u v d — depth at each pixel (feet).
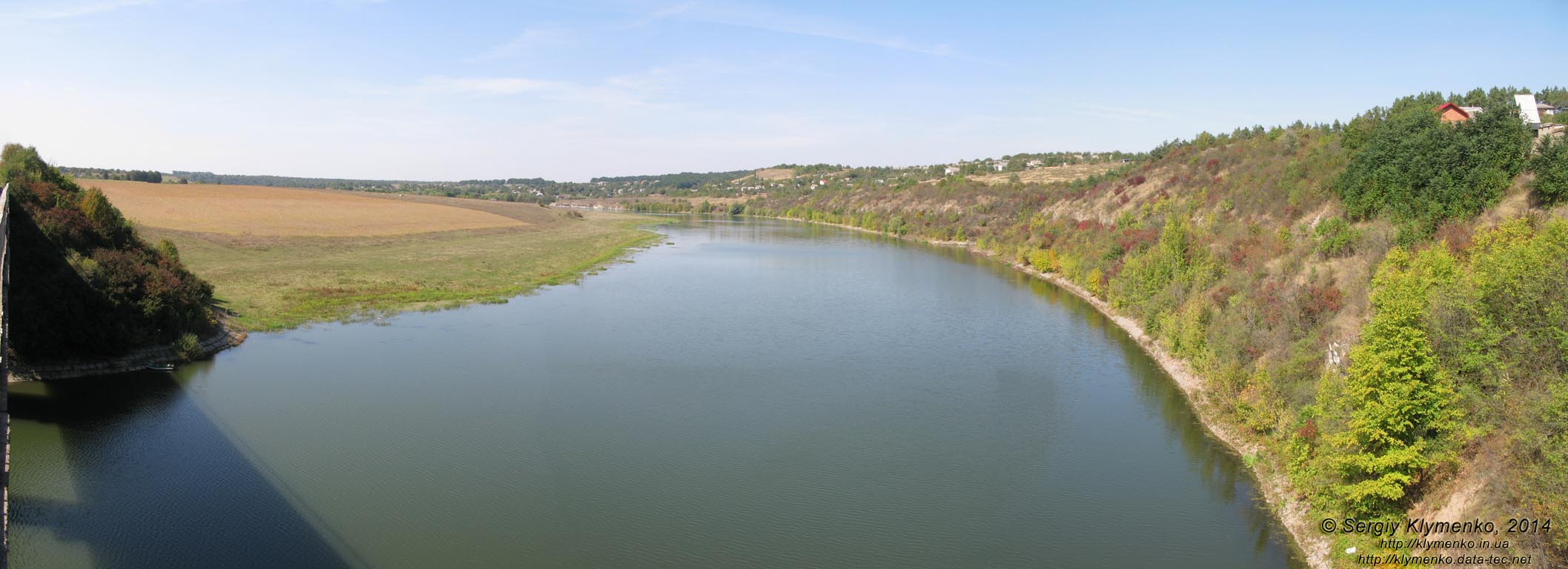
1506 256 66.23
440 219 346.95
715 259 259.80
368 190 638.94
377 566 56.95
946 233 333.21
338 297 155.02
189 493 67.51
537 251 263.70
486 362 112.27
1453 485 55.47
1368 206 114.11
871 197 479.41
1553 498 46.09
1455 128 112.16
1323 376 71.61
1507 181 97.35
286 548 58.90
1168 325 118.93
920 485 73.15
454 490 69.92
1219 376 91.91
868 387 103.19
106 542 58.70
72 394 92.99
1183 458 80.02
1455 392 59.21
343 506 66.18
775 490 71.72
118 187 306.96
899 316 154.10
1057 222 251.80
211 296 136.26
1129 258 162.50
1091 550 61.67
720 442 83.15
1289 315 94.79
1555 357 57.21
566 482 72.38
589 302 166.20
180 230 223.51
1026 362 116.98
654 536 62.80
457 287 177.06
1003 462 78.84
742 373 109.09
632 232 378.73
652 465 76.54
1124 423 90.12
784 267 238.48
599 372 108.47
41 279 98.78
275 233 240.73
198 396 94.27
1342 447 61.82
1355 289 92.89
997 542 62.80
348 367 108.68
